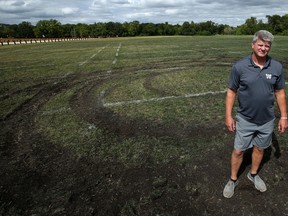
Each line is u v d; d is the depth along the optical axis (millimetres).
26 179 3684
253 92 2631
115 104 6496
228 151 4020
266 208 2916
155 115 5582
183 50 19672
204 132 4668
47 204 3188
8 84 9516
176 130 4820
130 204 3105
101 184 3480
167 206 3041
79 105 6621
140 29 114625
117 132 4910
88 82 9211
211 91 7258
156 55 16719
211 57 14586
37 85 9148
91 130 5062
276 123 4934
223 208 2955
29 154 4340
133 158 4008
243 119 2850
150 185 3402
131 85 8406
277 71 2570
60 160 4102
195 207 2996
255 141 2979
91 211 3031
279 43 24078
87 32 120750
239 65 2648
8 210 3125
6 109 6598
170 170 3668
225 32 99062
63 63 14750
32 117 5969
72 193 3344
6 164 4078
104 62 14289
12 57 20031
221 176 3465
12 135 5082
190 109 5848
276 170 3535
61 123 5500
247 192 3162
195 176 3510
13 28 112688
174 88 7766
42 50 27172
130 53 18938
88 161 4016
